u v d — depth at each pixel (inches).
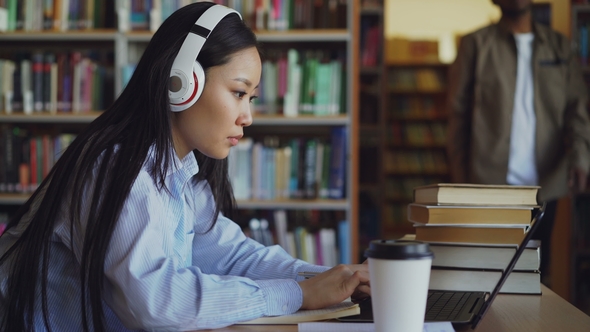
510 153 122.3
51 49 136.6
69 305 41.5
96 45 136.2
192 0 126.3
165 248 39.5
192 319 35.4
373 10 195.0
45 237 40.0
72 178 40.2
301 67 125.0
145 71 41.9
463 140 126.7
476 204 43.1
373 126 195.2
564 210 159.5
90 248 37.2
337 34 124.4
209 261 50.2
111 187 38.0
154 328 35.6
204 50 41.7
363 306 40.8
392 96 240.5
